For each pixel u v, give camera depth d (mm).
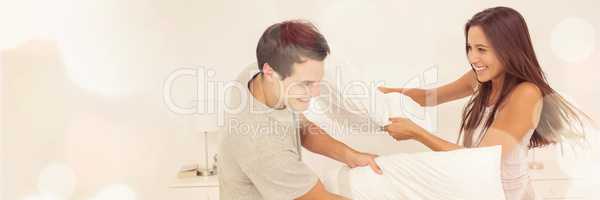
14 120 1560
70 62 1534
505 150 1325
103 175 1550
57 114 1555
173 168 1512
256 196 1300
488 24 1370
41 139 1556
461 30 1415
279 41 1368
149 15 1503
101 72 1529
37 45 1542
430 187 1323
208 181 1455
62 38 1535
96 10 1523
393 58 1419
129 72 1519
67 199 1559
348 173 1341
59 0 1532
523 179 1333
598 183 1394
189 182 1457
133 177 1531
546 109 1371
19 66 1549
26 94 1553
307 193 1285
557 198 1416
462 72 1406
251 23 1451
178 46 1488
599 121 1419
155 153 1520
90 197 1554
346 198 1320
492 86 1366
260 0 1447
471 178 1316
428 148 1379
